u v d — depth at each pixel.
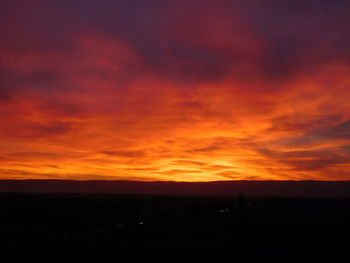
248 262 13.78
